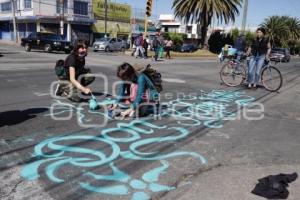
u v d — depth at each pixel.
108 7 54.53
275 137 5.79
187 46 47.34
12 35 55.66
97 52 32.38
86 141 5.16
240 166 4.46
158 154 4.76
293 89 11.61
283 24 69.69
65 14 49.81
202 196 3.64
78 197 3.54
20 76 11.64
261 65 10.63
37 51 29.75
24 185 3.74
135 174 4.11
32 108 7.00
